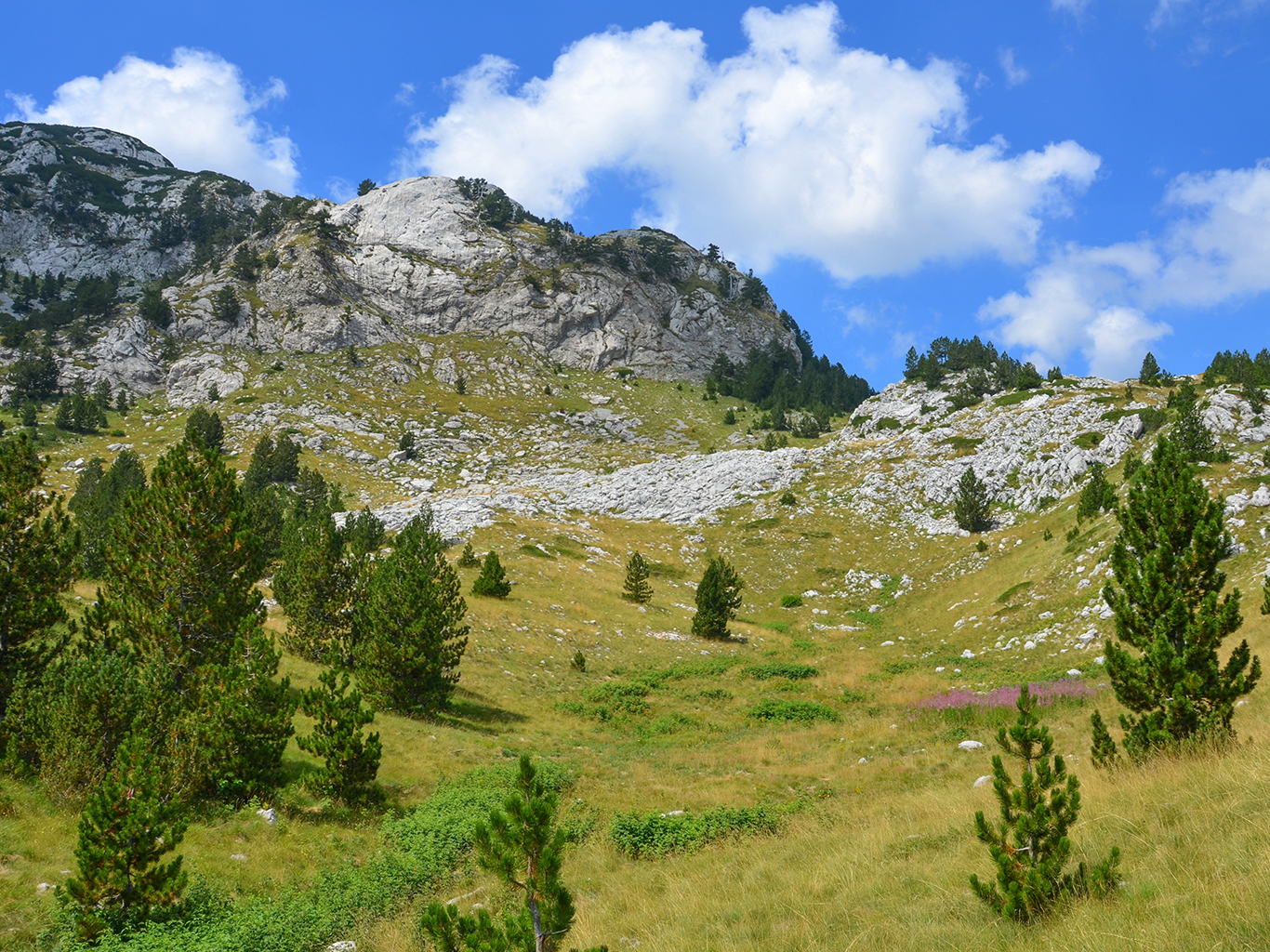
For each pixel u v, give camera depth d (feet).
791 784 65.21
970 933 25.68
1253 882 22.49
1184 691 40.91
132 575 62.34
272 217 644.69
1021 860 27.30
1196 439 165.58
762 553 221.05
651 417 484.33
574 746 84.38
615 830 49.93
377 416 438.40
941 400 334.85
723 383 562.66
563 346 588.09
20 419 368.07
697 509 258.78
